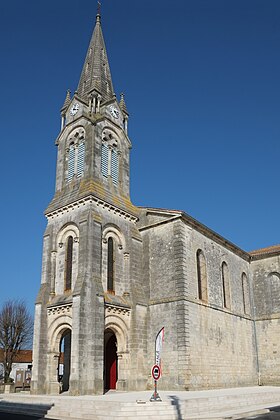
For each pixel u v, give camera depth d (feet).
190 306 112.47
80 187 119.96
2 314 207.51
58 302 109.19
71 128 133.49
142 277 121.60
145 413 67.77
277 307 150.20
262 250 168.45
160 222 122.01
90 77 141.90
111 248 117.50
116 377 118.01
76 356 96.48
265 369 145.28
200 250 125.80
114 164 131.44
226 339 127.95
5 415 78.28
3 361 219.00
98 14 158.81
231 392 99.25
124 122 142.20
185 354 105.70
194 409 74.64
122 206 123.85
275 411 81.56
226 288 138.41
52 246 119.03
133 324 112.37
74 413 73.41
